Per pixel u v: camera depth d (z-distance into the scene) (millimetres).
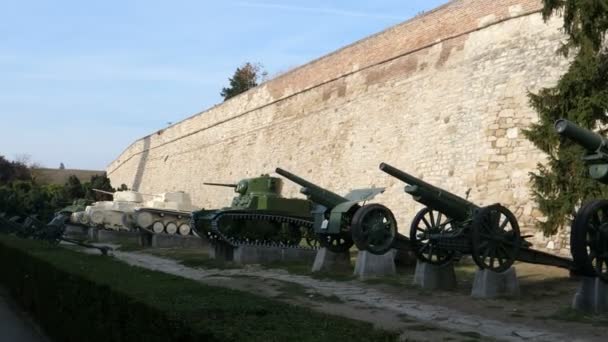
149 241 27328
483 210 11398
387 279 13805
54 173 87312
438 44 21266
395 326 8773
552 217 12617
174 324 4977
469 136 18906
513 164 17375
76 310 7828
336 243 16203
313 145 27031
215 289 7031
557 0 12766
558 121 8492
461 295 11750
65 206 42156
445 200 12219
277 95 31266
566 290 11805
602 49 12680
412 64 22297
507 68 18375
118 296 6273
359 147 23953
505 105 18031
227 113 36781
